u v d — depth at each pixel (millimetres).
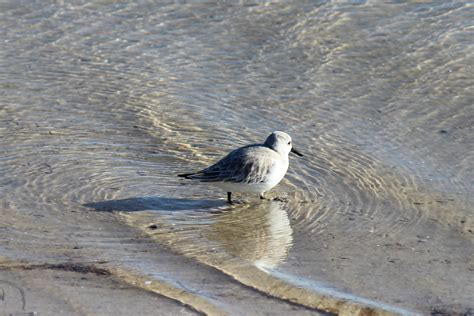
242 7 22250
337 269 12500
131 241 13359
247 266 12578
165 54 20469
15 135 17000
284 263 12727
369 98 18578
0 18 21922
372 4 22078
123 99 18609
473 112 17922
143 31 21422
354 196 15148
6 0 22734
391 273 12359
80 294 11414
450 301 11477
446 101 18359
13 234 13367
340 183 15617
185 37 21109
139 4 22609
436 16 21422
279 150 15266
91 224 13883
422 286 11930
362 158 16422
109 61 20234
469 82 18969
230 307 11219
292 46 20578
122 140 16953
